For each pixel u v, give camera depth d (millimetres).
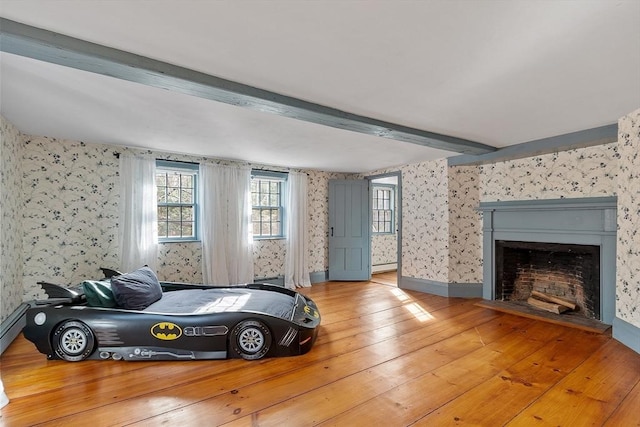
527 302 4559
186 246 4941
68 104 2717
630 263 2998
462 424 1885
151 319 2744
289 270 5867
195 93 2289
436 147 3969
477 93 2457
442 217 5105
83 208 4098
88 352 2719
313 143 4109
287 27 1604
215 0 1391
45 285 2988
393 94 2482
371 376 2480
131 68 1898
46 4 1421
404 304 4645
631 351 2912
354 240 6492
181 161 4852
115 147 4312
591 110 2850
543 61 1949
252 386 2334
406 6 1431
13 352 2941
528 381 2385
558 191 4023
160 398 2172
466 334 3404
